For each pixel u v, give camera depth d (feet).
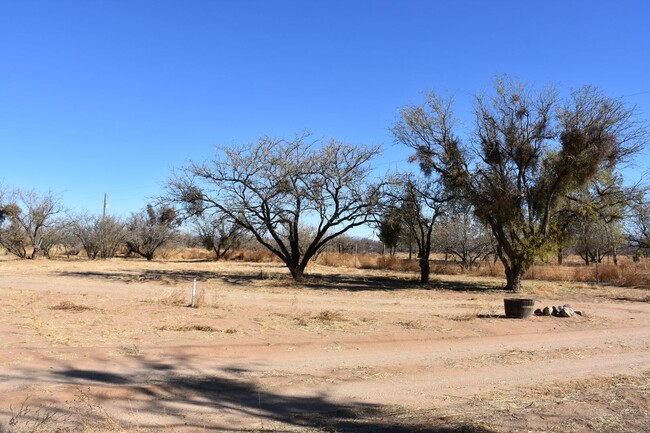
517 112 84.58
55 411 20.70
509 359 33.42
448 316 51.44
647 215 101.40
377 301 67.67
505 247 87.66
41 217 157.89
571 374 29.76
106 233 169.78
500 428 18.51
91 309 50.01
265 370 28.96
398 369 30.25
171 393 24.21
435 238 138.62
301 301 64.85
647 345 39.06
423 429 19.06
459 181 86.53
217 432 19.60
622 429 18.38
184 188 92.79
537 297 77.10
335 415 22.07
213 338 36.60
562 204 91.76
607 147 79.66
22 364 27.37
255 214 96.17
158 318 44.73
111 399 22.85
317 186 94.43
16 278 90.12
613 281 103.45
